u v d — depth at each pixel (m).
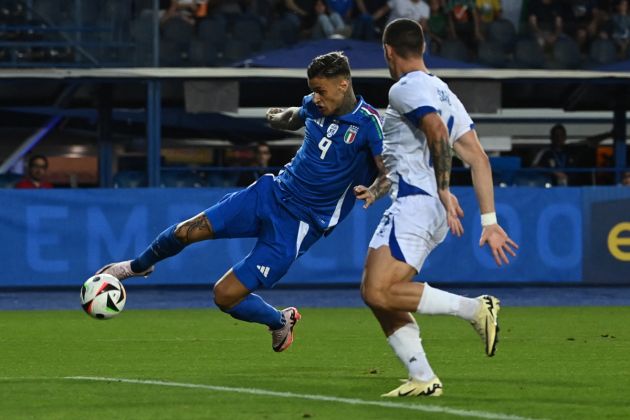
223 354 36.59
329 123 30.52
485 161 25.27
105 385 28.36
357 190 28.08
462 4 81.75
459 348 38.12
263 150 77.31
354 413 23.52
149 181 73.25
